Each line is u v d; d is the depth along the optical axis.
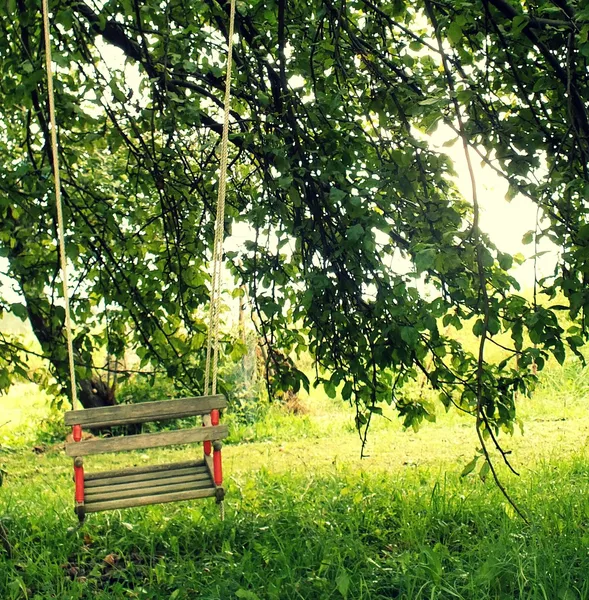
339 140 5.70
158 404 4.46
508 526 5.53
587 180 4.84
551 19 4.93
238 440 13.42
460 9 4.83
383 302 5.44
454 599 4.36
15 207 6.44
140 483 4.61
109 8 5.64
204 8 5.81
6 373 6.80
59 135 6.49
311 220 5.77
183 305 7.04
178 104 6.21
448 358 15.21
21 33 5.64
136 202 7.19
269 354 6.38
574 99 5.11
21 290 6.80
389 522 6.08
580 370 15.66
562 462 8.48
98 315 7.39
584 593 4.27
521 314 5.19
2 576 4.79
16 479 10.38
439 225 5.39
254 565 4.90
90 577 4.95
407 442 11.55
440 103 4.39
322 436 13.13
